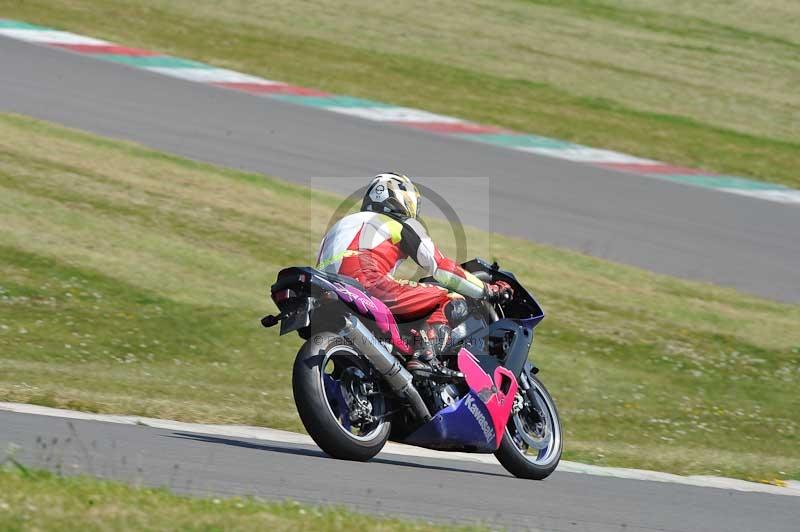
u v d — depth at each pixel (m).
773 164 89.94
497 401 26.48
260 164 73.31
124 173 66.69
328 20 108.62
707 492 30.20
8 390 33.41
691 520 23.62
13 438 22.64
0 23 95.44
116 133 74.56
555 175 79.94
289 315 24.39
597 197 76.62
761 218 77.19
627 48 113.56
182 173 68.69
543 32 114.31
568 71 104.56
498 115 91.69
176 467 19.89
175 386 41.69
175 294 52.75
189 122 79.50
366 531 16.75
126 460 21.58
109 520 15.43
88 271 53.12
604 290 60.72
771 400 51.25
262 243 60.50
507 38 110.81
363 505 19.95
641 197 77.94
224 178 69.19
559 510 22.67
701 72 109.94
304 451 27.66
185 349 47.97
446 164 78.75
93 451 22.23
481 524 18.92
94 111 78.44
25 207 58.84
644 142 90.56
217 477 20.94
